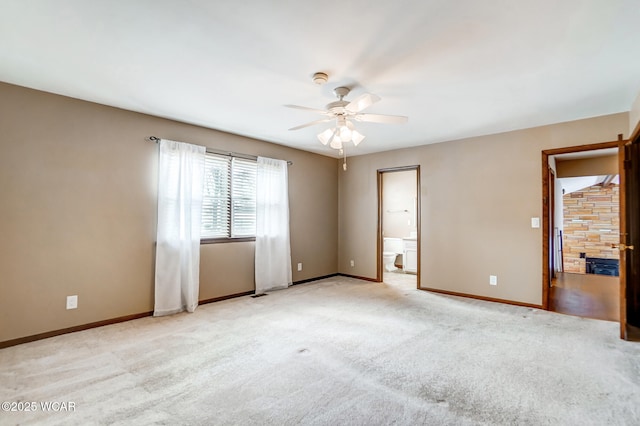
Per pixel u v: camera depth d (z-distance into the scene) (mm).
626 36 2068
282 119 3875
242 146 4656
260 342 2932
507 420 1814
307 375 2326
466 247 4613
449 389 2139
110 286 3434
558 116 3682
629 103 3266
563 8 1787
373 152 5727
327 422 1796
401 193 7449
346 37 2100
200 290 4180
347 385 2189
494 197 4383
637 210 3359
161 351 2736
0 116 2824
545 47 2207
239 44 2195
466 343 2906
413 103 3275
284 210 5102
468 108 3422
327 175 6094
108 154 3430
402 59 2381
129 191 3576
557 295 4762
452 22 1925
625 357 2609
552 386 2174
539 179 4047
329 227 6121
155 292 3695
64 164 3158
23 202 2934
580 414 1867
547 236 3994
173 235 3820
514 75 2639
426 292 4887
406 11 1821
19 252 2912
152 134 3756
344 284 5469
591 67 2500
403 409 1915
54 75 2703
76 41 2174
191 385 2189
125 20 1930
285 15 1866
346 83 2805
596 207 7762
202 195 4090
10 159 2871
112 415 1855
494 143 4395
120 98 3215
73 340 2975
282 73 2625
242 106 3426
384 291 4949
